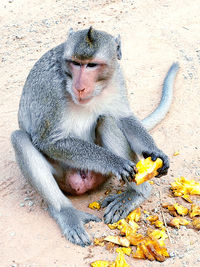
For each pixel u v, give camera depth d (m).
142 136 2.20
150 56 2.92
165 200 2.20
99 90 2.12
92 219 2.14
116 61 2.15
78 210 2.15
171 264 2.02
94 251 2.05
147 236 2.07
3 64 2.93
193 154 2.38
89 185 2.20
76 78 2.08
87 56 2.06
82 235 2.08
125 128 2.23
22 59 2.96
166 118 2.55
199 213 2.14
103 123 2.21
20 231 2.11
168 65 2.86
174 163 2.34
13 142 2.17
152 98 2.67
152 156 2.15
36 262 2.03
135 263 2.02
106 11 3.61
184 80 2.75
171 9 3.57
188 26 3.27
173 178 2.29
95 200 2.21
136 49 2.98
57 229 2.12
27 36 3.29
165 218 2.14
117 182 2.28
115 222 2.13
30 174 2.14
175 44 3.02
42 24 3.46
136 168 2.11
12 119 2.58
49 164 2.18
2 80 2.82
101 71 2.10
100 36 2.10
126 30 3.24
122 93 2.21
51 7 3.78
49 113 2.14
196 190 2.22
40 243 2.08
